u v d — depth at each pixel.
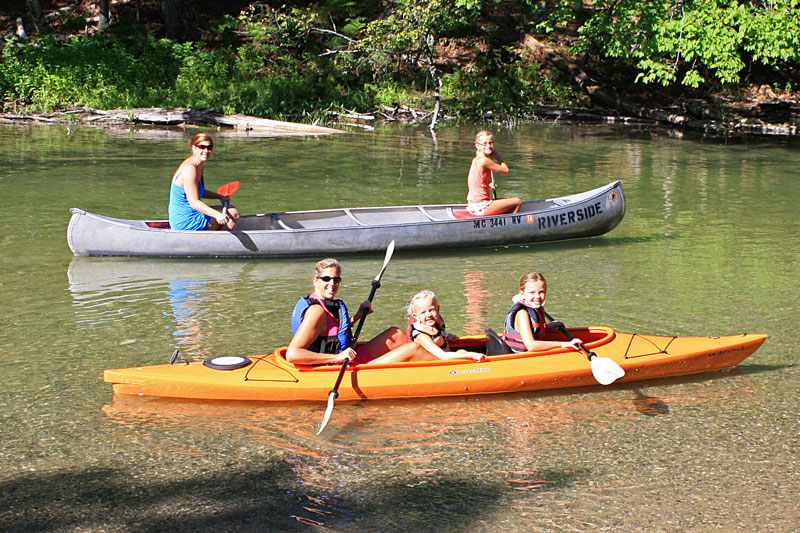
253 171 14.88
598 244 9.80
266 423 4.82
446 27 24.48
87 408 4.97
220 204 11.71
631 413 5.01
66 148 17.02
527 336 5.39
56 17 28.19
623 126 23.86
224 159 16.28
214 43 27.66
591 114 25.30
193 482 4.12
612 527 3.74
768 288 7.70
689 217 11.45
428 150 18.33
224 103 23.11
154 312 6.87
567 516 3.83
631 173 15.46
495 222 9.56
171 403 5.09
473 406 5.11
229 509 3.88
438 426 4.81
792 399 5.20
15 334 6.25
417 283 7.96
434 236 9.34
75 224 8.64
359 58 26.50
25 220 10.40
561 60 27.09
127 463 4.31
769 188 13.93
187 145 17.98
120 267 8.41
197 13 29.23
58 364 5.66
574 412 5.03
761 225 10.84
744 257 9.00
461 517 3.82
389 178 14.42
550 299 7.35
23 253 8.84
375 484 4.12
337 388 4.93
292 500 3.96
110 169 14.53
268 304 7.16
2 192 12.20
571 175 15.12
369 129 22.34
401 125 23.36
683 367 5.61
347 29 26.02
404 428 4.78
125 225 8.72
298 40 26.66
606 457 4.42
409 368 5.19
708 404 5.14
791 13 20.84
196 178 8.80
